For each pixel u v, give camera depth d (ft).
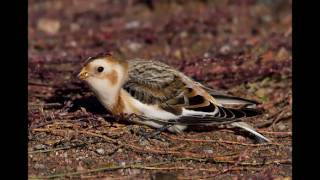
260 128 37.40
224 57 46.16
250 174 30.86
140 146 33.35
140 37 56.18
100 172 30.53
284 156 33.14
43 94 41.39
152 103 33.19
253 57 46.50
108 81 33.24
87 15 64.03
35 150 32.55
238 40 55.01
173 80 33.81
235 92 42.57
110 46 53.83
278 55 47.83
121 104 33.45
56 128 34.73
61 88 41.57
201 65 44.86
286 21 60.44
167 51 53.21
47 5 68.39
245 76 43.88
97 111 37.52
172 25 58.29
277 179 30.42
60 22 61.57
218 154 32.76
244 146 34.14
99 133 34.19
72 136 33.81
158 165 31.42
